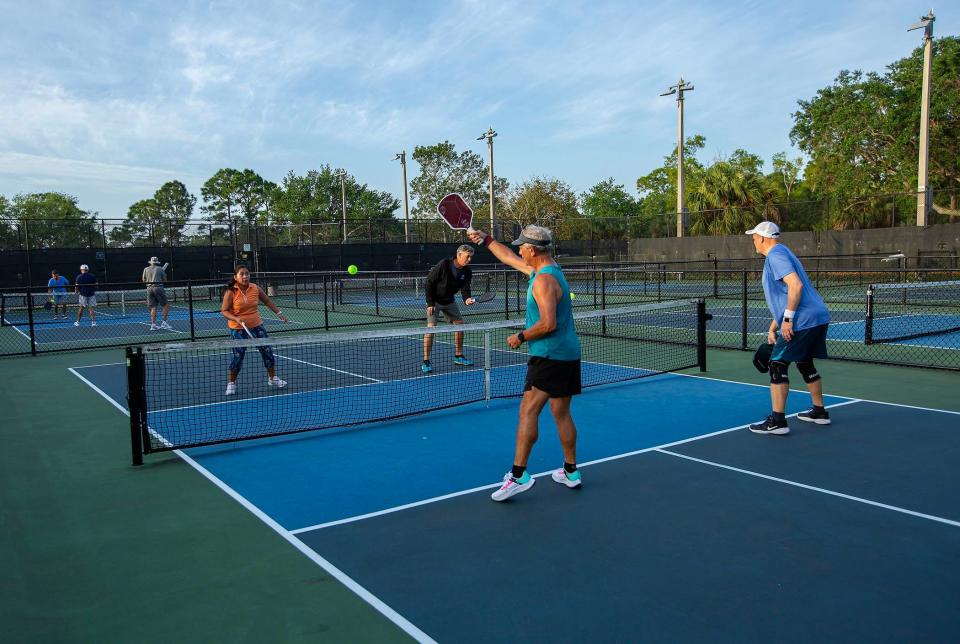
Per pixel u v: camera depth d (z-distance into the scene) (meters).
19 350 13.34
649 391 8.20
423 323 16.56
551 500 4.66
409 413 7.16
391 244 33.75
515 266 4.90
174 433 6.57
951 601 3.25
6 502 4.81
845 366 9.58
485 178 70.31
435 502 4.68
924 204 26.56
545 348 4.48
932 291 20.67
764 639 2.95
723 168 35.94
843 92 32.56
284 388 8.76
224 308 8.47
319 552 3.91
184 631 3.10
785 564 3.66
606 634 3.01
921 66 30.52
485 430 6.57
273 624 3.14
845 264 28.61
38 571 3.73
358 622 3.14
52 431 6.83
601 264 31.03
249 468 5.52
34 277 26.39
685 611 3.19
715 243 33.38
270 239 32.84
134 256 28.16
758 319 16.02
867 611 3.17
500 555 3.82
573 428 4.75
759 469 5.23
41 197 66.81
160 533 4.22
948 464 5.27
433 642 2.97
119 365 11.04
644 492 4.78
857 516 4.29
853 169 32.41
